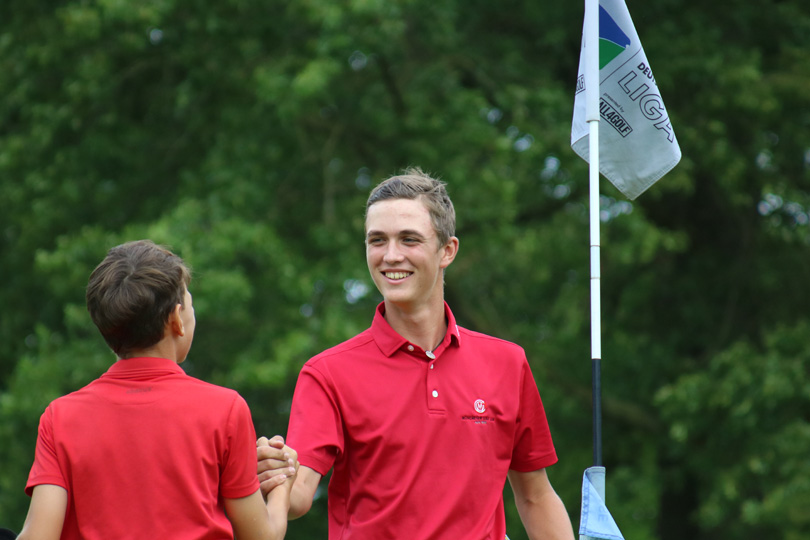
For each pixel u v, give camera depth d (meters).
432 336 5.99
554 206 23.83
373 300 20.75
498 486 5.89
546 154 21.28
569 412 24.73
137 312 4.87
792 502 19.38
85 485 4.72
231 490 4.91
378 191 5.98
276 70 19.03
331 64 18.27
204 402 4.91
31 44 20.27
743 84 20.75
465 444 5.80
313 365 5.87
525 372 6.20
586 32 6.85
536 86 22.02
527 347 24.64
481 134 20.44
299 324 19.11
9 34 20.36
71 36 19.67
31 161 20.62
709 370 22.17
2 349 21.64
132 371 4.92
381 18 18.75
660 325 25.36
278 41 20.50
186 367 20.22
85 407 4.84
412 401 5.78
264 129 20.50
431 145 20.70
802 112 22.45
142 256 5.02
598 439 6.27
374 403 5.76
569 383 24.06
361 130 21.56
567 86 24.09
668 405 21.38
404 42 21.31
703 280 24.70
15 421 18.91
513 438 6.03
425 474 5.70
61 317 21.62
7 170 20.58
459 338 6.00
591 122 6.71
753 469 19.97
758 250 23.98
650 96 6.96
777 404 20.94
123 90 20.92
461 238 21.44
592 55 6.79
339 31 18.75
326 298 19.55
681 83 21.75
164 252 5.12
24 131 21.14
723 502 21.42
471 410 5.85
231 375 18.39
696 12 22.45
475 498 5.75
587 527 6.00
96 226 19.44
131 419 4.80
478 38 23.31
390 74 21.11
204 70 20.14
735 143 22.53
